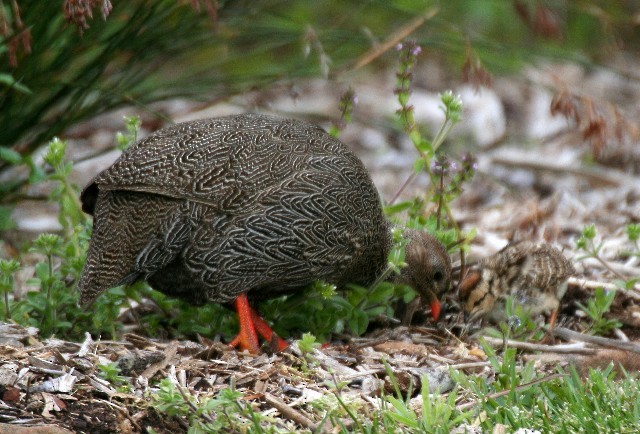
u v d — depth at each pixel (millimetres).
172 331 10992
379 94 20719
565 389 8500
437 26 16672
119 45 12820
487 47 15414
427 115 19766
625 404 8281
